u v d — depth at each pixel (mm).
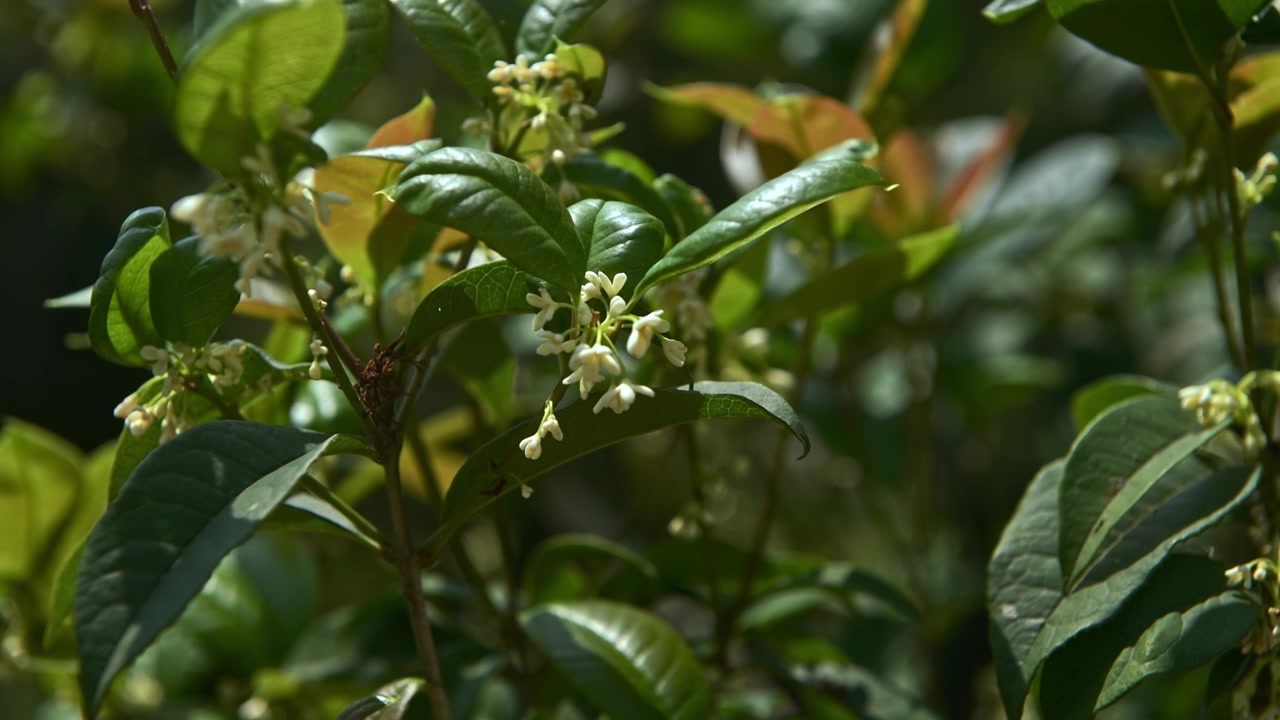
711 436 1367
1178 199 1610
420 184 900
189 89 863
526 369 1547
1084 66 1892
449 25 980
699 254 912
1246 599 961
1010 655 970
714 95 1134
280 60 865
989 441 1734
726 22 1911
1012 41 2104
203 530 876
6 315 2188
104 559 869
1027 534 995
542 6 994
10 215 2223
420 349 944
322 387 1122
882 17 1733
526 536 1765
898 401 1558
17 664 1205
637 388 903
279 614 1271
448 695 1109
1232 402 979
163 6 2043
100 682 850
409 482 1310
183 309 946
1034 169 1628
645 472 1745
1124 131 1791
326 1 853
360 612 1155
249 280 892
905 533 1753
